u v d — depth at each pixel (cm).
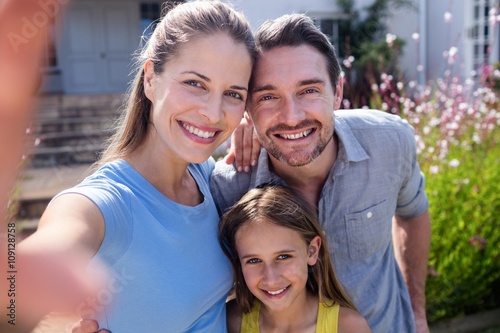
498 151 423
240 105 143
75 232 94
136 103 148
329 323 168
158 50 138
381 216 188
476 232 351
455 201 343
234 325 175
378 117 197
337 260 186
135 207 127
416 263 221
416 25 1018
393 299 196
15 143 30
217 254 151
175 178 149
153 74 140
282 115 163
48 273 47
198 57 132
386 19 988
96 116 867
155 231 130
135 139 147
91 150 680
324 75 166
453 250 340
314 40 166
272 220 162
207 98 134
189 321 137
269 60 162
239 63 137
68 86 1161
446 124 404
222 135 143
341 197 183
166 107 135
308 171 182
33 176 577
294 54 161
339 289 174
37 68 30
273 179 185
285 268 163
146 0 1177
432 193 334
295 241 164
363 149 185
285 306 164
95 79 1175
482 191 350
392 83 578
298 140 167
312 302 174
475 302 366
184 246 137
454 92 451
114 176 131
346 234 184
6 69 30
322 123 166
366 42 933
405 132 198
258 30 169
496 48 951
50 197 504
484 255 353
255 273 165
